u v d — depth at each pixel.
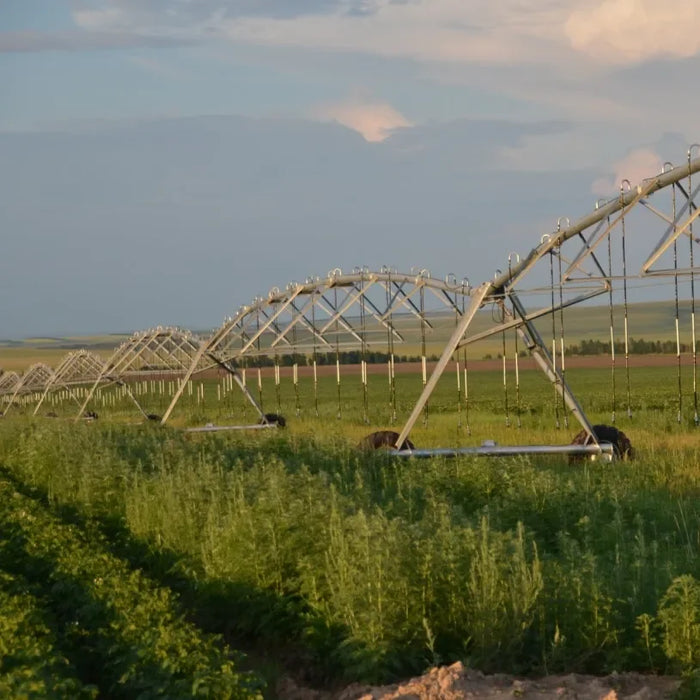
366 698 9.78
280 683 11.33
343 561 12.09
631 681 10.25
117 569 14.26
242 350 42.84
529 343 28.95
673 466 24.66
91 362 63.06
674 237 24.66
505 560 12.12
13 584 13.64
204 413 59.75
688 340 111.88
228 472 20.42
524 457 23.83
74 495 21.34
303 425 43.38
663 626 11.15
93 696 9.95
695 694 9.39
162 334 52.62
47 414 69.38
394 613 11.38
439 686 9.73
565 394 28.42
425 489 20.34
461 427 40.00
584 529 16.48
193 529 16.28
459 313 32.72
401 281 34.75
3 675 9.62
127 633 11.36
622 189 25.30
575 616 11.41
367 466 25.56
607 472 23.44
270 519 14.24
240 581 13.59
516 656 11.20
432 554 12.05
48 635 11.43
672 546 16.03
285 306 40.16
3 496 20.23
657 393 63.19
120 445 28.69
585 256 26.58
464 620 11.55
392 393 40.34
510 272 27.95
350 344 38.88
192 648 10.79
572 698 9.54
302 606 12.89
